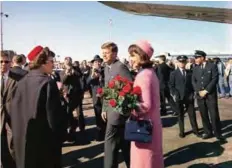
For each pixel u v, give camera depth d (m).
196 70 6.41
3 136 3.78
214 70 6.24
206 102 6.38
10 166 3.81
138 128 2.84
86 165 5.00
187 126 7.72
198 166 4.81
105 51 3.90
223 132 7.01
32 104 2.92
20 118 3.00
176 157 5.31
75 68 6.68
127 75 3.87
